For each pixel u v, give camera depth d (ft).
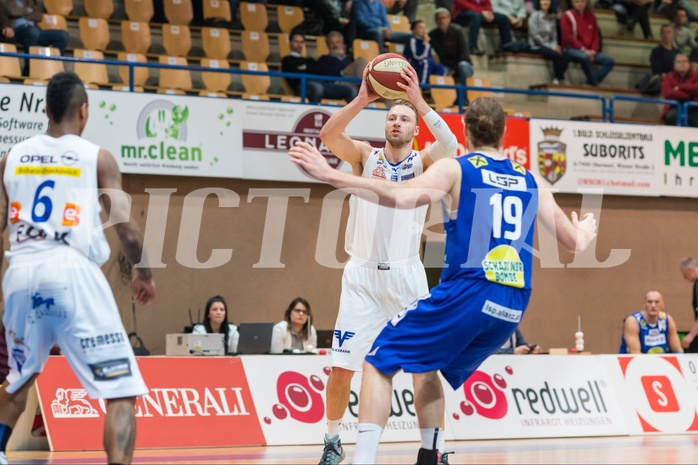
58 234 22.90
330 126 31.48
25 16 69.15
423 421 26.50
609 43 93.71
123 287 61.21
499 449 41.73
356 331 31.76
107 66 72.74
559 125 69.82
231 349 52.19
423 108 30.81
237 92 72.90
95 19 75.10
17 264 22.77
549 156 69.31
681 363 53.78
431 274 69.51
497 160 25.00
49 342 23.02
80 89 24.18
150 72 73.72
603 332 72.59
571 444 44.80
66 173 23.27
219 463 35.09
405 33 83.71
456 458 36.68
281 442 44.80
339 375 32.09
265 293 65.16
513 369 49.96
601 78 88.79
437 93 79.71
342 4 85.76
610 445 43.91
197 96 61.98
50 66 68.44
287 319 53.11
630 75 91.97
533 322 70.85
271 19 84.84
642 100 74.84
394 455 38.65
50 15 73.36
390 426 46.19
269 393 45.62
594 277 72.54
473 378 48.88
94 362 22.52
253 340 47.88
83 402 42.88
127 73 72.90
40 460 37.17
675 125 79.05
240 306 64.44
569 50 87.04
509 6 91.97
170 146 61.16
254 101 63.41
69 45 74.49
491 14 88.12
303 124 64.64
